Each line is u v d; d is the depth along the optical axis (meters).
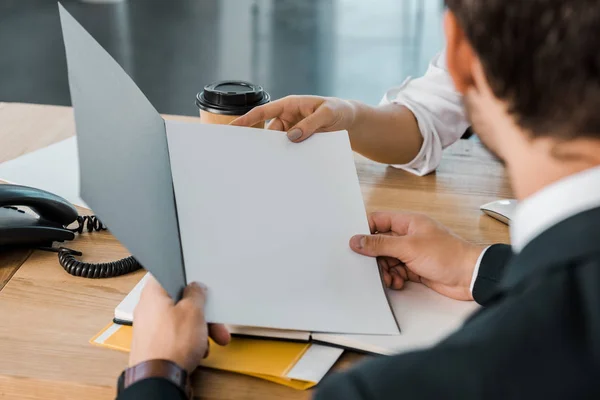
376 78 4.21
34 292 0.93
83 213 1.10
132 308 0.87
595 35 0.45
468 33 0.51
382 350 0.82
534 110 0.48
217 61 4.36
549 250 0.47
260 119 1.18
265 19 5.19
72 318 0.89
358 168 1.32
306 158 1.05
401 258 0.94
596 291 0.44
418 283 0.96
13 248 1.02
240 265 0.88
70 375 0.79
